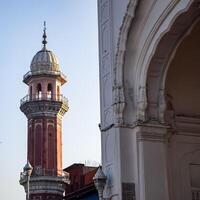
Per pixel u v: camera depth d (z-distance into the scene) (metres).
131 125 17.55
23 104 59.25
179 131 18.28
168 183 17.08
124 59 17.95
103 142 18.45
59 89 61.75
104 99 18.83
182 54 18.30
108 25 19.17
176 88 18.61
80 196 31.41
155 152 17.20
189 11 15.07
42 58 61.97
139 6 17.28
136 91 17.72
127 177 17.02
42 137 57.53
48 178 54.97
